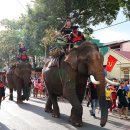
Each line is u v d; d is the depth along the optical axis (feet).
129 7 59.11
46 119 45.03
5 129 37.88
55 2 119.44
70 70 39.78
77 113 39.47
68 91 39.52
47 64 48.60
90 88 48.96
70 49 40.27
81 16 120.57
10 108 58.08
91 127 39.47
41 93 90.58
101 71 36.55
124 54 105.81
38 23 120.37
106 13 116.67
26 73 68.49
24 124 41.04
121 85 49.49
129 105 56.34
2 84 47.19
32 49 153.07
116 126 41.09
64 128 38.50
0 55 204.54
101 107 34.65
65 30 43.50
